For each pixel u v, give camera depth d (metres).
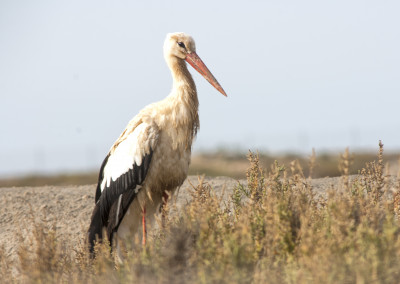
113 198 11.73
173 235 8.78
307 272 7.37
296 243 8.44
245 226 8.11
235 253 7.76
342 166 9.64
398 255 7.59
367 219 8.70
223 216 9.55
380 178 10.38
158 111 11.50
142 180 11.37
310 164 10.81
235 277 7.38
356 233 8.20
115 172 11.67
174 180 11.60
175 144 11.38
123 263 9.16
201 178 11.48
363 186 10.68
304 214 8.91
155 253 8.64
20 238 10.33
